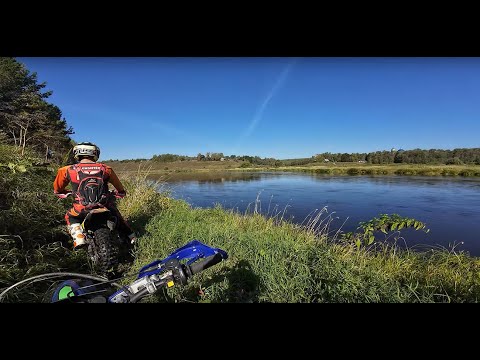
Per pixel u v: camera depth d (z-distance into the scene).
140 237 5.01
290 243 4.32
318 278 3.15
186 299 2.86
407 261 4.41
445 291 3.03
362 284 3.01
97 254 3.71
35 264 3.27
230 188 19.88
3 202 4.57
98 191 3.87
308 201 13.40
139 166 10.56
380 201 13.29
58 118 29.39
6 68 23.39
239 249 4.17
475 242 6.92
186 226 5.48
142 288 1.84
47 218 4.66
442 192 16.39
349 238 5.37
